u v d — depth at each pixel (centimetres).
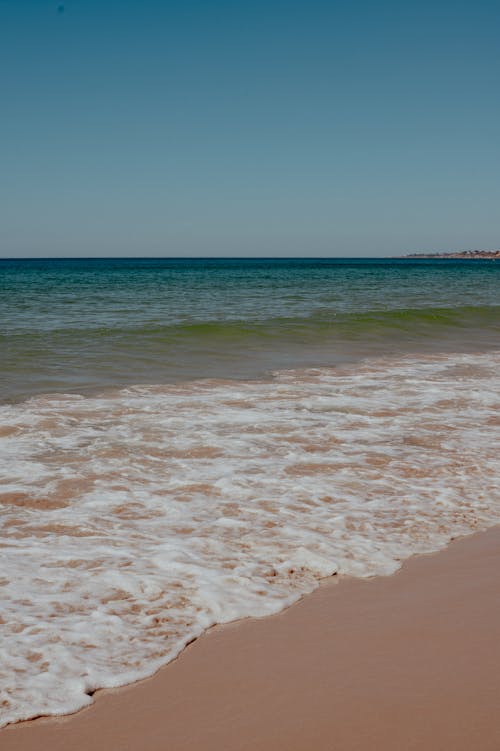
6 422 806
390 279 5591
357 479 644
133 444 735
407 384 1116
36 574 434
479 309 2338
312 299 2859
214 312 2144
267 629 380
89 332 1544
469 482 643
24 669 333
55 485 605
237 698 315
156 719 301
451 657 350
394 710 304
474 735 286
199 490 603
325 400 980
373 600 418
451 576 454
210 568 452
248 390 1038
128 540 494
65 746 282
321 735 288
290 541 500
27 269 9962
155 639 366
